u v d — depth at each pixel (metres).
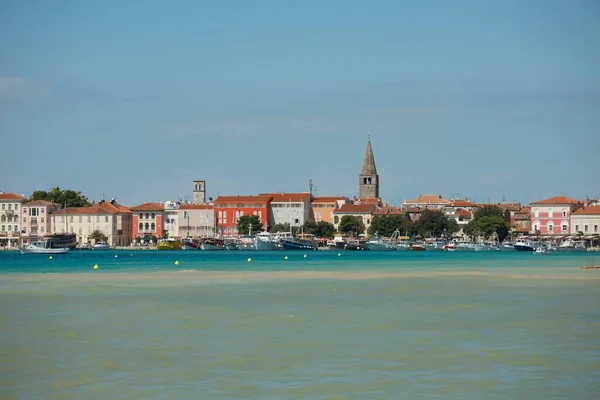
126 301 150.38
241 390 82.31
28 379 86.81
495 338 108.31
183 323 121.50
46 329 115.88
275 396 80.25
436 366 91.88
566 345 103.31
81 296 160.50
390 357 96.44
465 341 106.12
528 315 129.38
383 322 122.19
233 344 104.31
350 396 80.12
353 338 108.44
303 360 95.00
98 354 98.25
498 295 160.88
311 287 181.00
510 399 79.19
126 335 110.81
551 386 83.56
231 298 155.88
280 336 110.00
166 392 81.75
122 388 83.19
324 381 85.50
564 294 162.75
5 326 118.31
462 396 80.12
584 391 81.88
